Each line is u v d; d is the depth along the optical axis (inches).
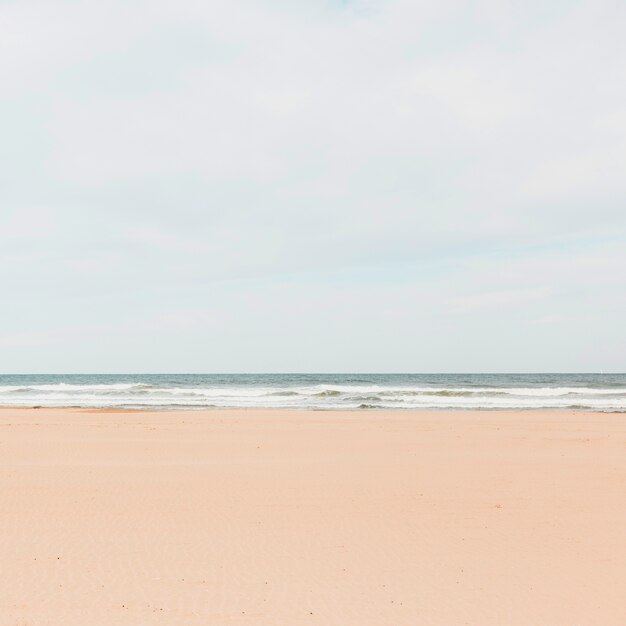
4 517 474.3
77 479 620.4
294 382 4015.8
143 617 291.4
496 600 318.7
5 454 791.7
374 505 521.3
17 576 346.9
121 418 1333.7
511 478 642.2
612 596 325.1
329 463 731.4
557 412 1594.5
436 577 352.2
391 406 1830.7
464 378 5078.7
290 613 299.0
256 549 401.4
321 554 392.5
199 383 3843.5
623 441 959.0
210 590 328.5
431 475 655.8
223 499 539.2
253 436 1002.1
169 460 751.1
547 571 363.9
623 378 4776.1
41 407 1749.5
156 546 405.4
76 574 350.9
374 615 297.9
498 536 435.2
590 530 451.2
